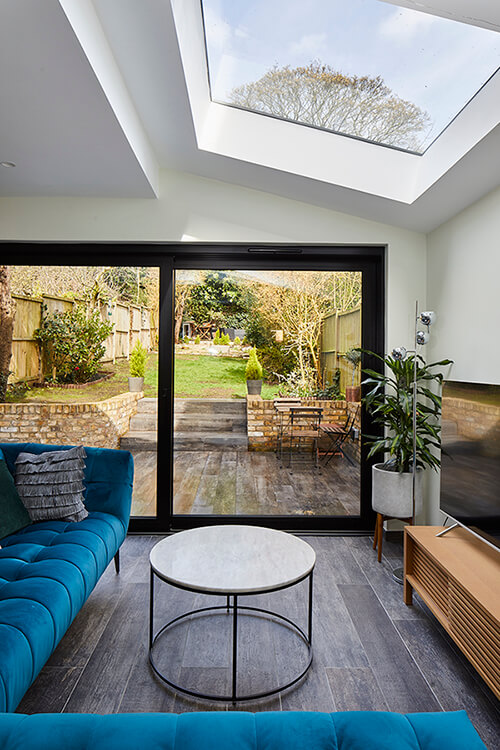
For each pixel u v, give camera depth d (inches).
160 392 150.6
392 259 145.4
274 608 105.8
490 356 109.0
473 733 45.7
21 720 45.4
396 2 77.2
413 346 145.6
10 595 76.4
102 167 120.6
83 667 84.4
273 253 148.3
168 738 43.4
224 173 136.9
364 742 43.8
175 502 152.1
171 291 150.6
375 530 138.6
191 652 89.0
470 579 82.5
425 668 85.6
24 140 105.7
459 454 102.0
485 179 103.6
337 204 138.3
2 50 74.2
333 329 152.1
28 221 143.9
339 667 85.4
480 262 113.7
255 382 153.1
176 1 77.6
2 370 151.7
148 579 118.6
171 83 96.3
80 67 78.6
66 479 109.2
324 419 152.4
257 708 74.7
